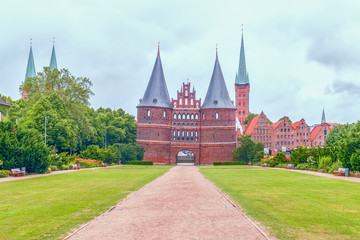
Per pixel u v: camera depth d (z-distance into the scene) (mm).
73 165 53062
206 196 19734
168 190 22875
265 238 10852
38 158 39344
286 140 127000
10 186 25438
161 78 104875
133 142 111812
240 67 183000
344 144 37344
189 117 106188
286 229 11820
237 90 183000
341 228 11914
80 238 11023
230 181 29594
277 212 14656
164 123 102750
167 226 12484
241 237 10977
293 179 31625
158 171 48188
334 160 43281
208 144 103562
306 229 11812
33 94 80062
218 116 103375
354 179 31547
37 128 63812
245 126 145000
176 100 106375
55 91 78562
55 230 11891
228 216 14023
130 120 114125
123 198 19156
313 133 139500
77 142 76250
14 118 77062
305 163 51688
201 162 104188
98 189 23500
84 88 81562
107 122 105750
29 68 148625
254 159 83375
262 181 29516
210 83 106875
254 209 15352
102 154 70062
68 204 16953
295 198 18609
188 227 12305
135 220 13477
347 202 17203
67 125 67750
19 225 12555
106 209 15672
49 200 18219
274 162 63469
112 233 11586
